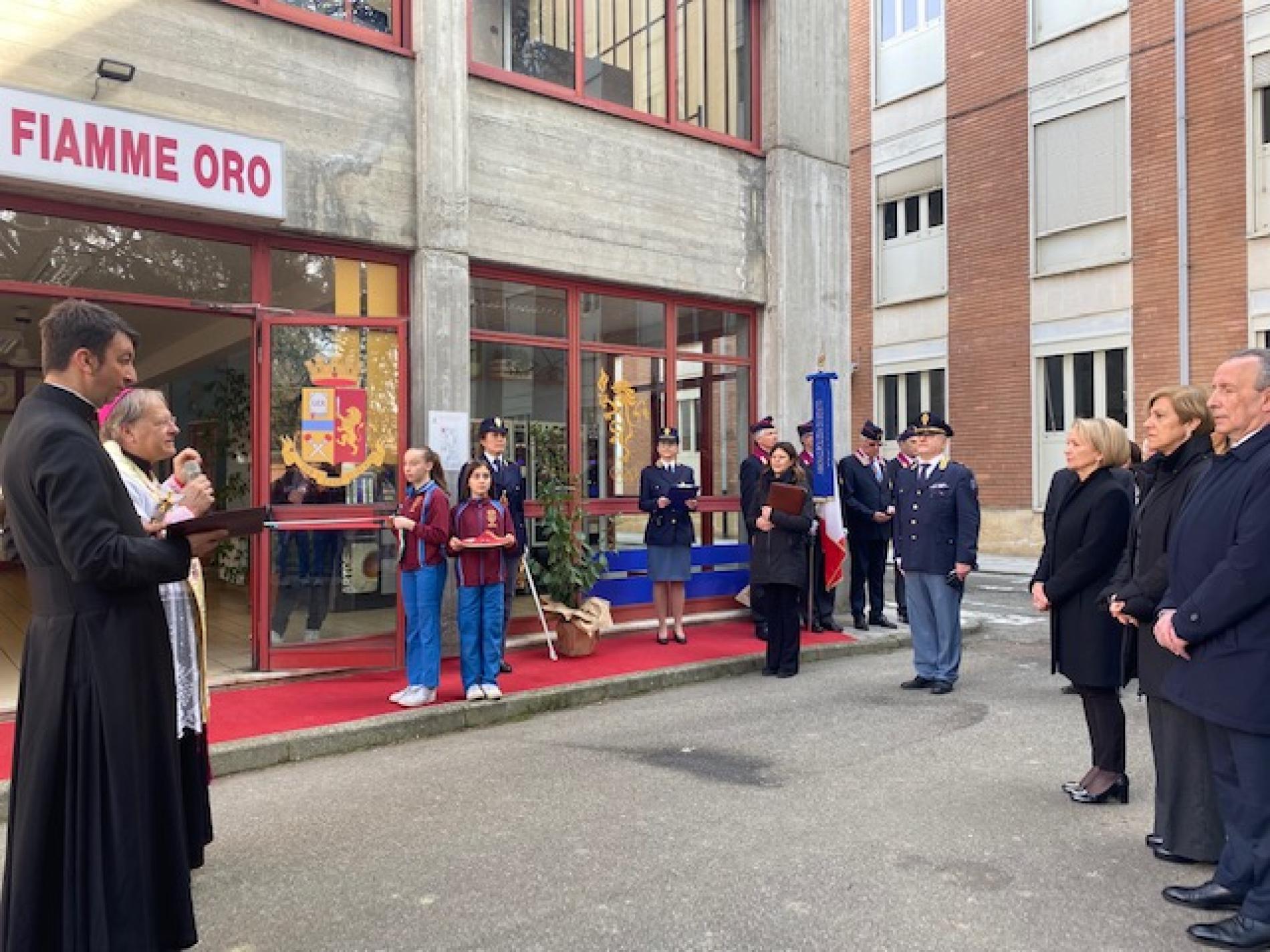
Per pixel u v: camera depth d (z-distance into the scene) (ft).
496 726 19.88
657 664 24.34
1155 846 12.59
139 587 8.01
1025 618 33.73
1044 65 50.75
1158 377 46.42
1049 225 50.90
